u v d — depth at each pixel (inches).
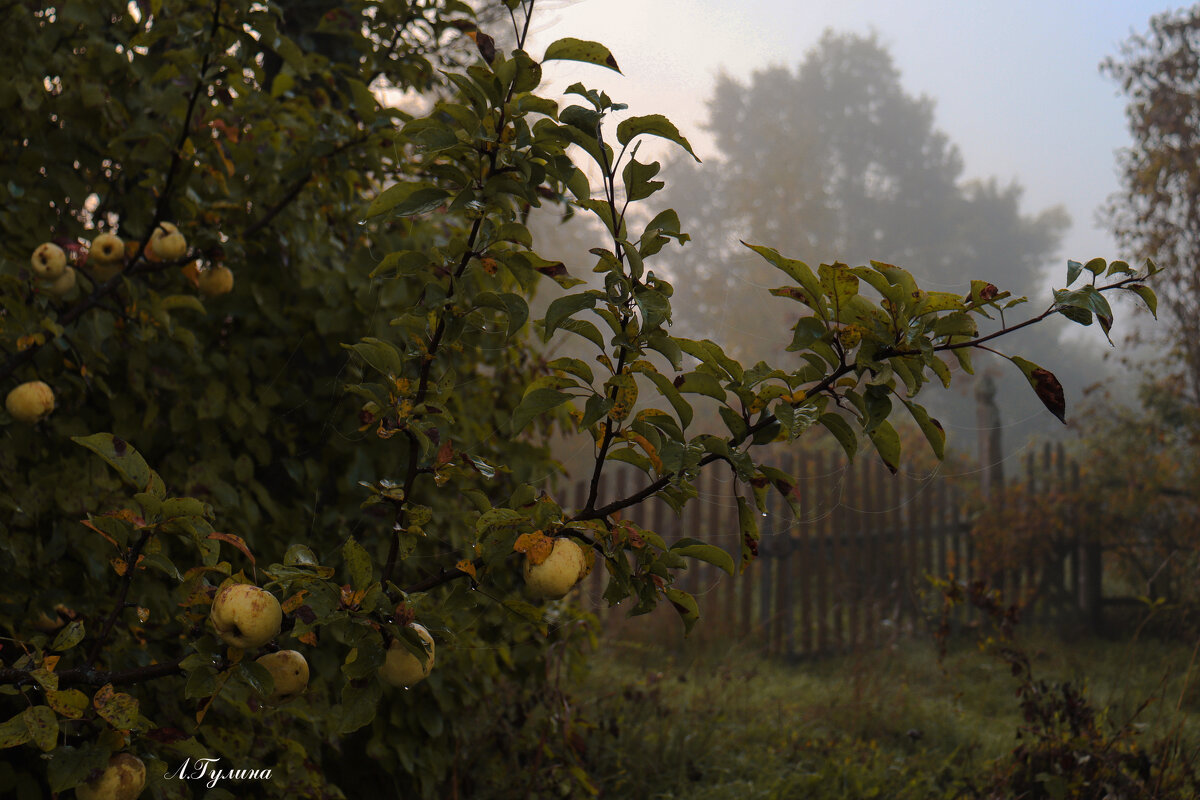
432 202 55.9
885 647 225.6
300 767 91.1
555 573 48.6
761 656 246.5
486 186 54.6
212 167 97.9
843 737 159.6
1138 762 121.6
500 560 51.8
